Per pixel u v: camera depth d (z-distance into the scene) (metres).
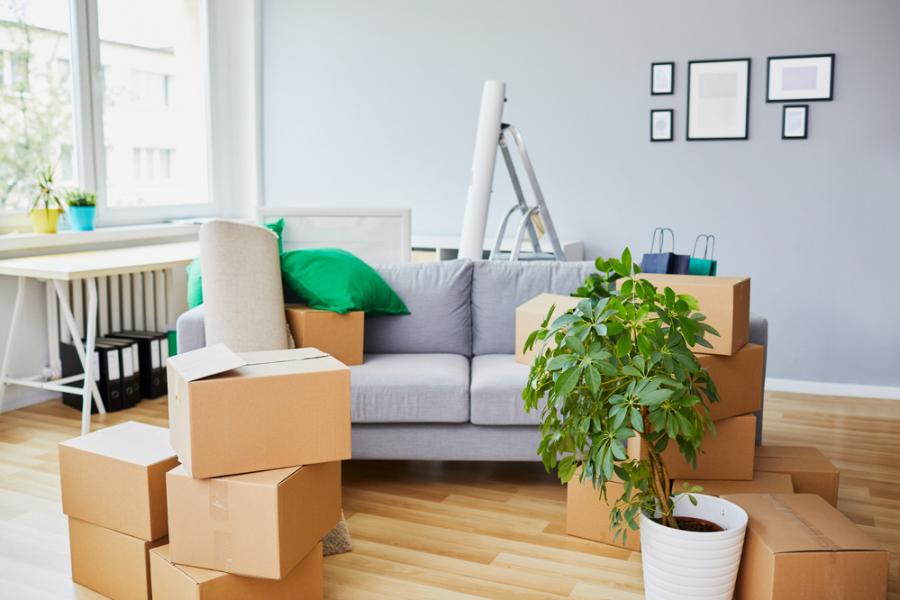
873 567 1.99
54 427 3.86
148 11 5.03
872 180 4.37
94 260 3.97
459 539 2.66
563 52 4.89
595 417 2.07
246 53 5.60
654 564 2.11
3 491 3.06
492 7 5.02
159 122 5.18
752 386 2.66
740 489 2.56
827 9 4.35
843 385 4.53
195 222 5.19
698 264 3.42
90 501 2.25
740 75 4.54
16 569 2.45
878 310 4.43
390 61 5.31
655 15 4.67
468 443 3.00
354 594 2.30
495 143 4.02
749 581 2.14
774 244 4.58
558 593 2.31
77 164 4.57
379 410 2.96
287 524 1.99
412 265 3.57
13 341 3.99
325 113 5.53
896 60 4.27
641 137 4.77
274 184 5.74
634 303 2.16
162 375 4.44
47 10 4.33
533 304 3.23
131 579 2.20
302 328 3.06
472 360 3.41
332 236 3.93
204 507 2.00
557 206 5.00
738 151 4.59
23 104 4.24
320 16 5.45
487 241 4.97
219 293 2.82
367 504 2.95
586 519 2.66
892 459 3.46
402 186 5.39
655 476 2.17
